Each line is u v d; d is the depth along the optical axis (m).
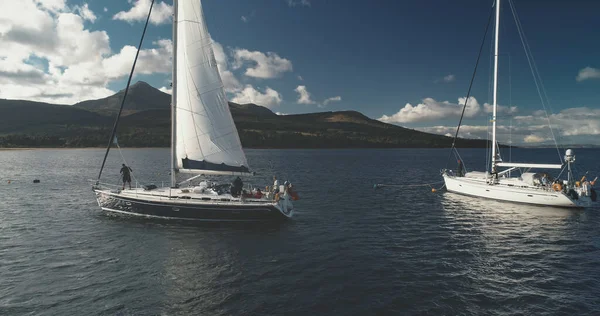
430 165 79.94
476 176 34.56
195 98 21.06
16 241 18.52
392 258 16.17
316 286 13.03
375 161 95.94
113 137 24.17
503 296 12.27
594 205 28.75
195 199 21.48
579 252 17.12
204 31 20.84
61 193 35.31
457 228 21.78
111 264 15.16
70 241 18.42
